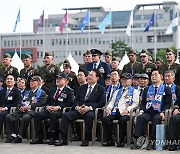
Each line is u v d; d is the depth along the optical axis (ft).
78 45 319.68
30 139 34.55
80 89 32.99
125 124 30.19
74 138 34.42
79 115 31.94
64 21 129.90
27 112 33.22
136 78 33.58
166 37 309.42
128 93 31.24
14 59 69.56
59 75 33.42
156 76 30.55
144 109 30.42
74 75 38.34
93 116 30.99
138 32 315.17
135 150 28.58
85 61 39.06
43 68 38.88
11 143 32.48
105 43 314.96
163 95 30.17
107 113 30.94
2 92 35.32
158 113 29.73
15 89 35.12
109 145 30.81
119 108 30.99
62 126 31.24
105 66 38.01
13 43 324.80
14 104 34.76
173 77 32.48
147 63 36.58
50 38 323.98
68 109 32.71
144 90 30.96
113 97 31.78
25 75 39.22
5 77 39.42
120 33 312.50
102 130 31.07
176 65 35.68
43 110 33.30
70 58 73.00
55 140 32.45
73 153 27.48
